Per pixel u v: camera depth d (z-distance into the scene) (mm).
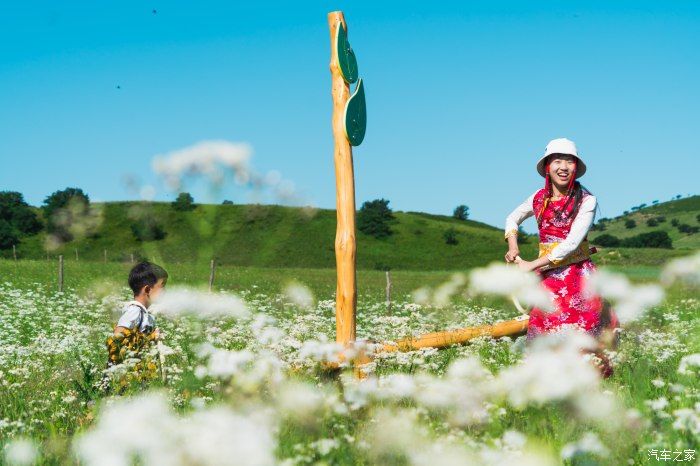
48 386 5480
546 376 3590
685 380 4441
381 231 103000
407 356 5297
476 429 3496
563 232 5625
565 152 5594
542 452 3031
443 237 101938
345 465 3055
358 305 15555
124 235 53344
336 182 5633
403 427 3270
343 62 5664
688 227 140750
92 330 8438
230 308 7066
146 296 5762
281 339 5844
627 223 154000
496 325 6855
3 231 66688
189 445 2707
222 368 4176
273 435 3275
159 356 5230
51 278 24609
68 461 3354
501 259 92125
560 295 5500
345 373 4977
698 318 9445
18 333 9672
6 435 4082
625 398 4117
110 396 4762
